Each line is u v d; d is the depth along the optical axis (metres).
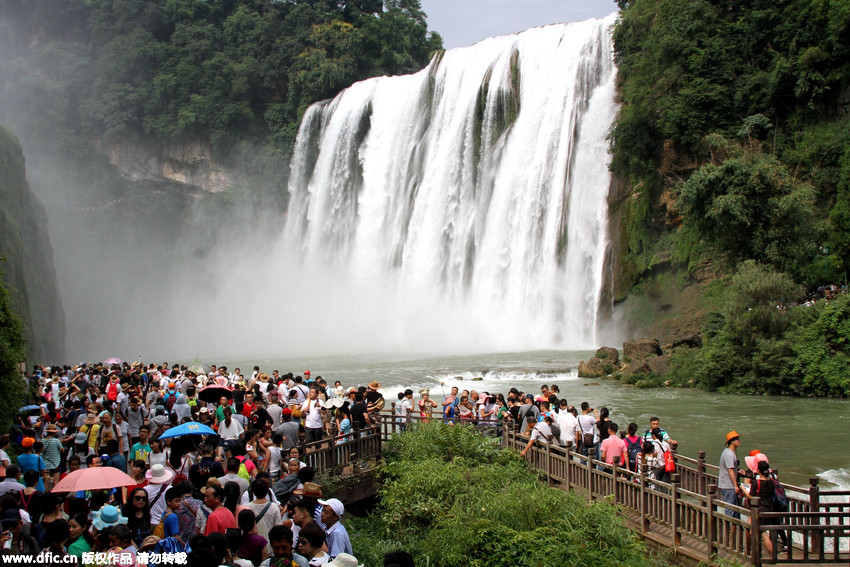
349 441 16.16
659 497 12.59
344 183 73.88
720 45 44.97
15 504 9.54
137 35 88.50
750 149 41.50
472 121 60.91
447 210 61.78
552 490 12.70
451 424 16.95
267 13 92.88
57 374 25.38
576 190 52.44
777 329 31.97
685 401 29.50
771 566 10.79
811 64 41.03
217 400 16.91
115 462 12.29
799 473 18.31
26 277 44.59
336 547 9.13
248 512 8.85
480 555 11.62
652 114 47.22
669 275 46.22
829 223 37.31
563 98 54.69
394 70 91.62
